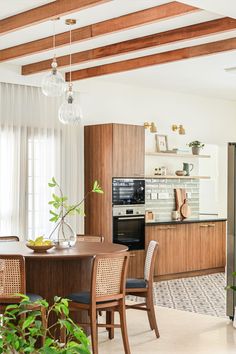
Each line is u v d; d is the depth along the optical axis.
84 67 7.34
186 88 8.88
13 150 7.21
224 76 7.82
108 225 7.77
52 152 7.64
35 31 5.60
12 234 7.20
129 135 7.97
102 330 5.54
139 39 5.84
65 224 5.14
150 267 5.19
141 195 8.11
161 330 5.48
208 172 10.08
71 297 4.57
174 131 9.23
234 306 5.86
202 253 8.90
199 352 4.74
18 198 7.25
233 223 5.88
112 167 7.75
